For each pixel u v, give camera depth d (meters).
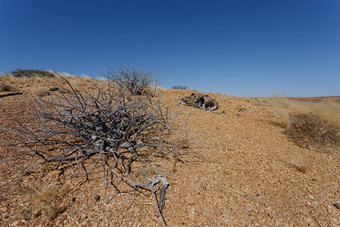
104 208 1.81
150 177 2.29
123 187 2.10
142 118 3.12
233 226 1.71
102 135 2.52
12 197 1.81
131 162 2.55
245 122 5.23
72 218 1.67
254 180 2.41
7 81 7.83
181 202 1.95
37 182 2.05
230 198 2.06
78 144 2.78
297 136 4.00
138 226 1.64
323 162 3.07
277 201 2.06
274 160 3.00
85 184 2.11
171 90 10.09
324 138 3.75
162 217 1.74
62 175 2.21
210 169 2.59
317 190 2.29
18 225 1.54
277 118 5.99
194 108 6.32
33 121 3.57
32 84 7.75
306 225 1.76
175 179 2.31
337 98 16.20
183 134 3.74
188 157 2.86
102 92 3.24
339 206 1.98
